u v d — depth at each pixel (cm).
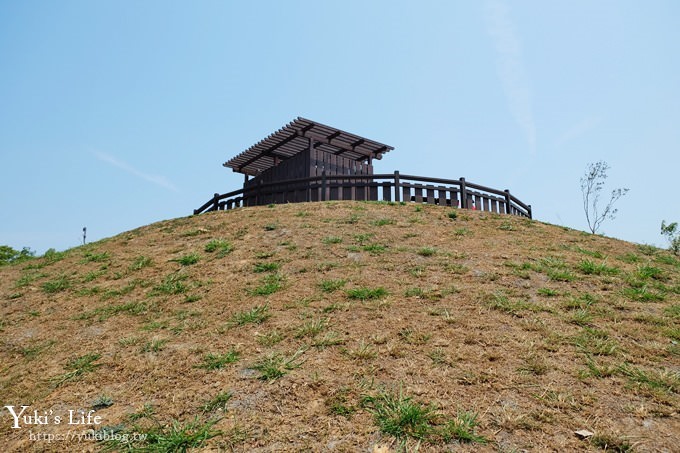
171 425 315
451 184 1231
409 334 425
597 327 436
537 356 378
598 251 762
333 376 360
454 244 760
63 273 807
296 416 312
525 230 898
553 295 521
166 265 759
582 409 304
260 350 417
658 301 512
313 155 1609
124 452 292
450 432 282
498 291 532
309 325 456
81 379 406
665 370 351
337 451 273
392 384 343
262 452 277
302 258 705
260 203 1492
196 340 460
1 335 553
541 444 271
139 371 407
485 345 400
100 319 564
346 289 557
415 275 600
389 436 284
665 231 1230
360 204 1109
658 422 287
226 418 316
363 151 1903
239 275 660
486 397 321
